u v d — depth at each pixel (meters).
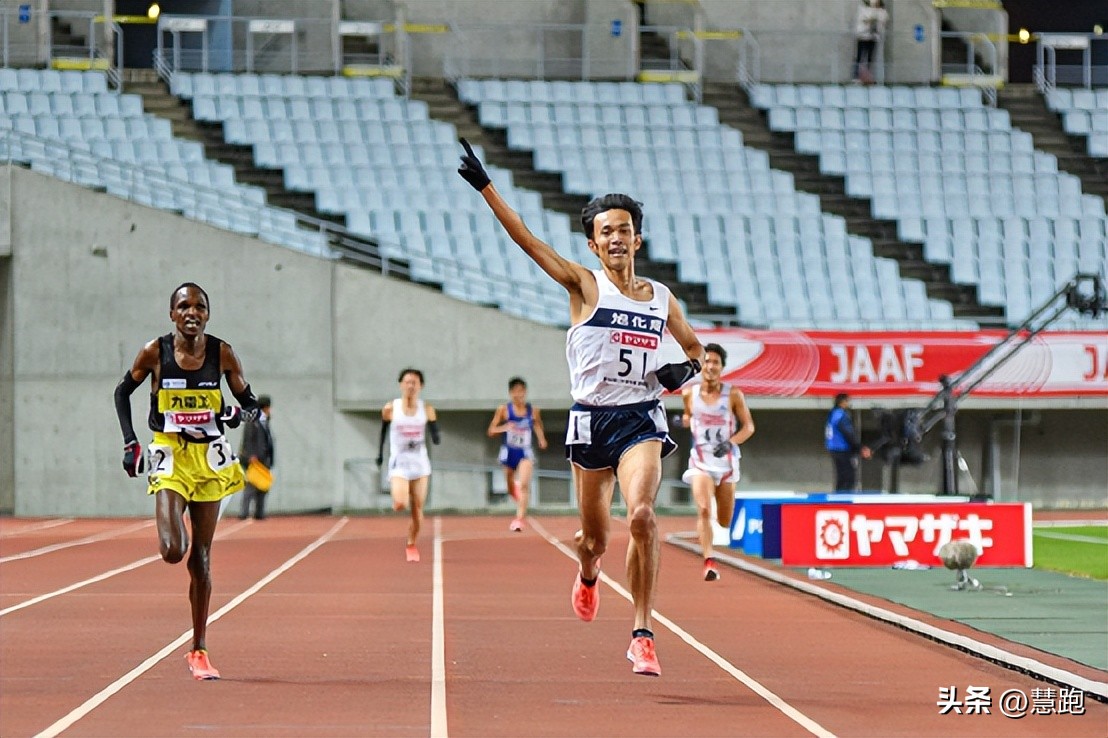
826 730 13.98
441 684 16.72
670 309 16.08
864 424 57.91
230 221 58.75
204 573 16.89
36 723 14.09
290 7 70.44
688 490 58.31
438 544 41.00
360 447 56.69
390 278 56.72
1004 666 18.14
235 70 70.25
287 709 14.96
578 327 15.62
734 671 17.84
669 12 73.88
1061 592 27.22
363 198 61.25
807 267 61.69
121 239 56.06
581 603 17.11
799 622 23.09
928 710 15.12
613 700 15.65
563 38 72.06
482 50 71.38
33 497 56.00
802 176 67.06
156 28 72.56
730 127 67.75
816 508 31.75
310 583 29.50
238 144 63.25
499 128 66.69
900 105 70.75
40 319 56.03
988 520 32.38
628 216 15.64
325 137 64.25
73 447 56.03
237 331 56.25
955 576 30.25
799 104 70.75
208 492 16.59
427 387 56.44
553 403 56.56
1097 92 72.88
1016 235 64.69
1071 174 69.62
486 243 60.31
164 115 64.62
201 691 16.06
